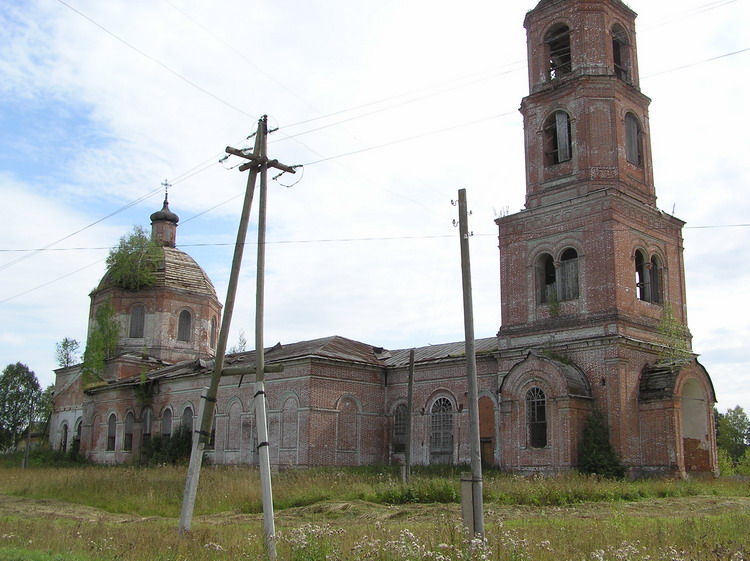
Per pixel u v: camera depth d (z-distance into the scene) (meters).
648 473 30.23
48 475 37.09
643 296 33.78
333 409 38.47
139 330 56.88
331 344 41.81
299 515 22.78
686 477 29.94
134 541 15.65
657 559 12.34
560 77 34.88
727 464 51.09
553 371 30.95
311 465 36.91
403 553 11.56
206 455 43.69
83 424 56.97
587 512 21.39
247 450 41.19
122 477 32.84
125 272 56.44
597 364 31.25
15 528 18.28
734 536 14.85
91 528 18.50
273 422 39.34
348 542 14.28
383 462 40.16
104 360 55.66
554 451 30.44
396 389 40.66
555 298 33.47
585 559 12.23
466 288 16.09
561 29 36.28
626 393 30.66
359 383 39.94
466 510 14.09
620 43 36.25
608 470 29.34
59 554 13.58
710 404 32.12
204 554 13.96
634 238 33.19
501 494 24.30
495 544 12.52
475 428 14.62
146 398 50.38
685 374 31.14
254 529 18.67
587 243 32.62
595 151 33.44
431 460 38.09
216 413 43.88
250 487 27.56
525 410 32.06
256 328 17.80
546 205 34.19
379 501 24.94
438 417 38.34
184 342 57.38
